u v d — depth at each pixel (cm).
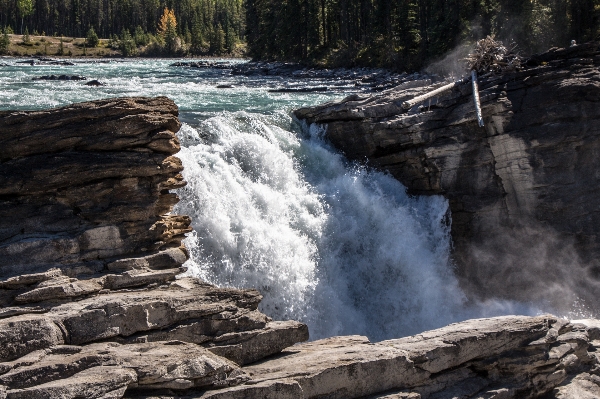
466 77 1891
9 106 2480
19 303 849
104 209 1038
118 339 837
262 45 9519
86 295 898
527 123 1711
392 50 6600
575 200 1700
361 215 1766
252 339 907
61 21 16050
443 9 6312
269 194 1659
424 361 941
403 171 1853
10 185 992
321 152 1881
